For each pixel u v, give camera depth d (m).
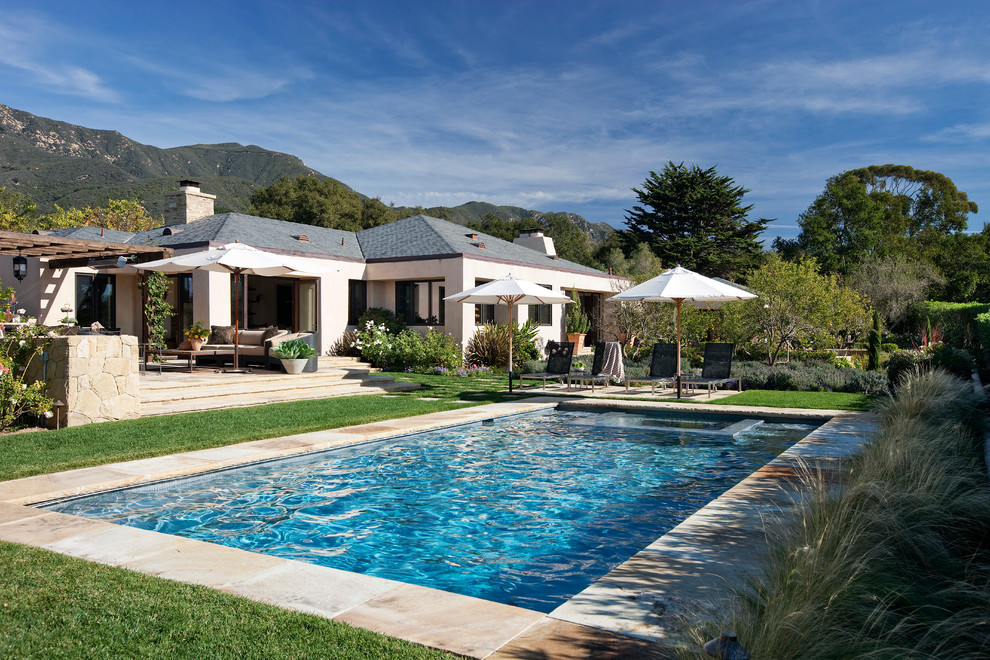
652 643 2.98
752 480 6.47
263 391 14.02
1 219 39.06
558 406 13.55
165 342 20.47
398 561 4.89
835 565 3.11
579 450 9.32
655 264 40.66
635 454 9.05
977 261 50.22
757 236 50.97
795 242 58.53
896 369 15.38
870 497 4.29
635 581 3.82
